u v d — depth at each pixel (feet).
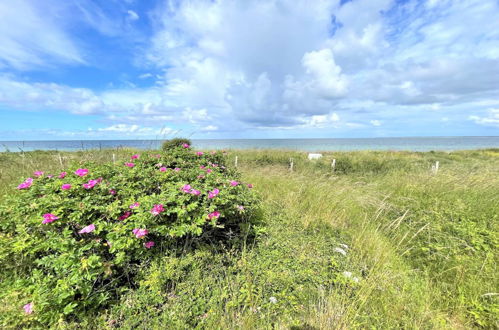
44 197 5.94
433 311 5.17
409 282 6.20
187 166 10.02
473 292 5.75
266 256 6.91
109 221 5.82
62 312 4.39
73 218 5.36
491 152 56.70
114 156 14.35
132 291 5.08
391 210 11.36
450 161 40.14
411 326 4.69
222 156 12.14
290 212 10.68
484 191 12.48
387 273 6.15
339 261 6.97
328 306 4.91
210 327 4.50
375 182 16.80
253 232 8.00
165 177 7.47
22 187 6.55
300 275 6.18
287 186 14.60
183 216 5.88
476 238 7.80
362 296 5.34
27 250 5.43
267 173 18.88
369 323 4.74
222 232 7.68
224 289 5.38
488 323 4.94
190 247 6.18
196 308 4.87
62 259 4.70
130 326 4.37
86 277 4.64
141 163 9.01
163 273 5.32
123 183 6.93
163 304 5.01
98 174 6.95
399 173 20.76
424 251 7.77
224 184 7.69
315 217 10.25
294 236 8.50
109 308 4.86
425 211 10.39
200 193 6.51
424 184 13.85
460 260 6.83
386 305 5.20
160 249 5.99
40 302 4.17
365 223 10.05
